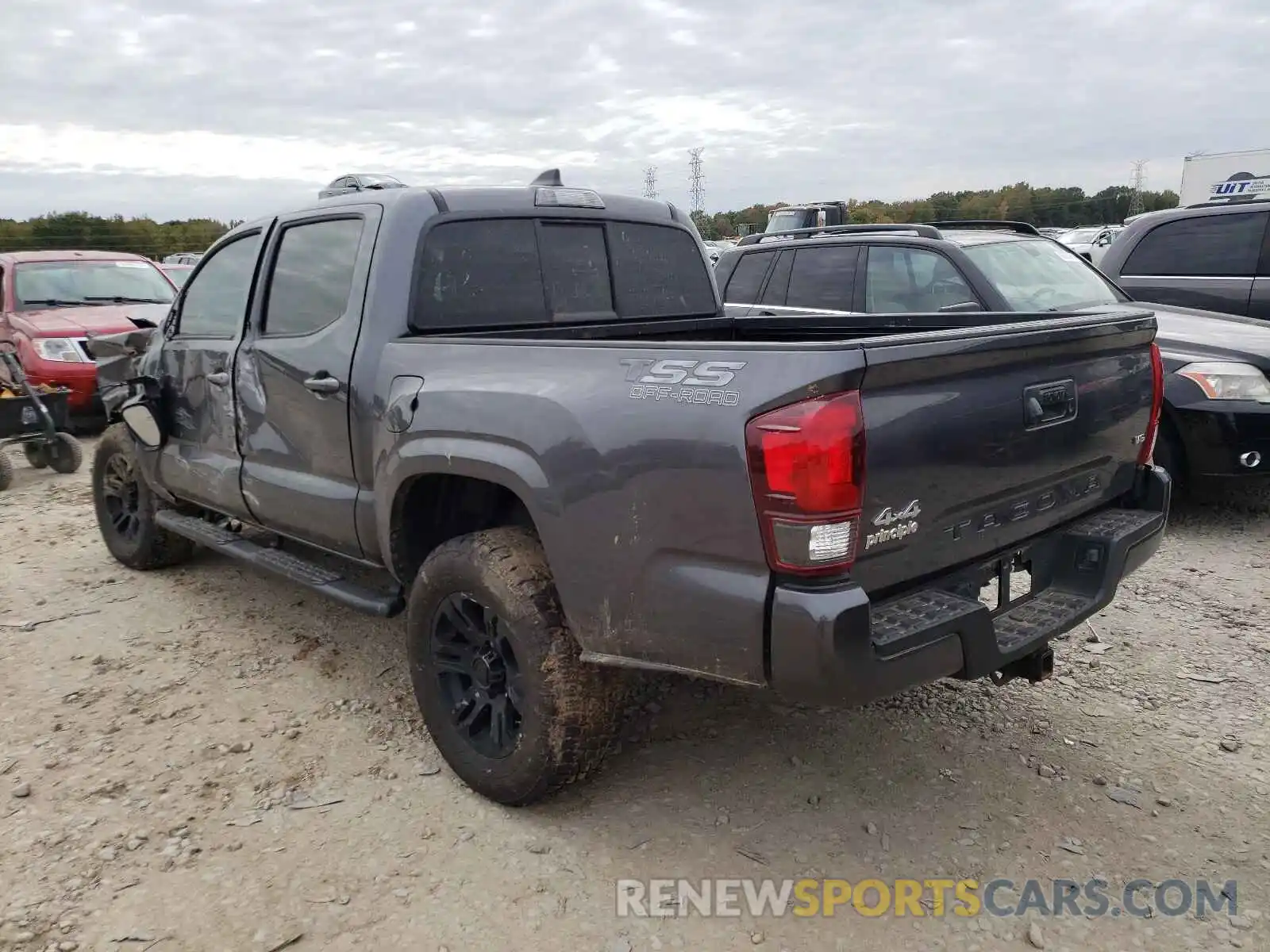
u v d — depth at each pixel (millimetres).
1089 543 3119
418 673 3330
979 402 2662
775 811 3121
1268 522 6016
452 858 2910
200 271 4766
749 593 2424
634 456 2600
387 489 3383
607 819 3100
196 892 2773
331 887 2787
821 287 6957
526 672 2934
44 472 8469
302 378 3797
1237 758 3365
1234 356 5621
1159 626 4480
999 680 3104
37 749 3574
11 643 4539
